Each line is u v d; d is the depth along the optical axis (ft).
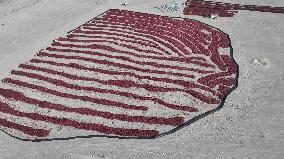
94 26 137.49
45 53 119.03
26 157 78.84
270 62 109.09
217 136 82.69
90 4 157.17
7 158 78.84
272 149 77.92
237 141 80.74
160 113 91.76
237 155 76.89
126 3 154.61
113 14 146.92
